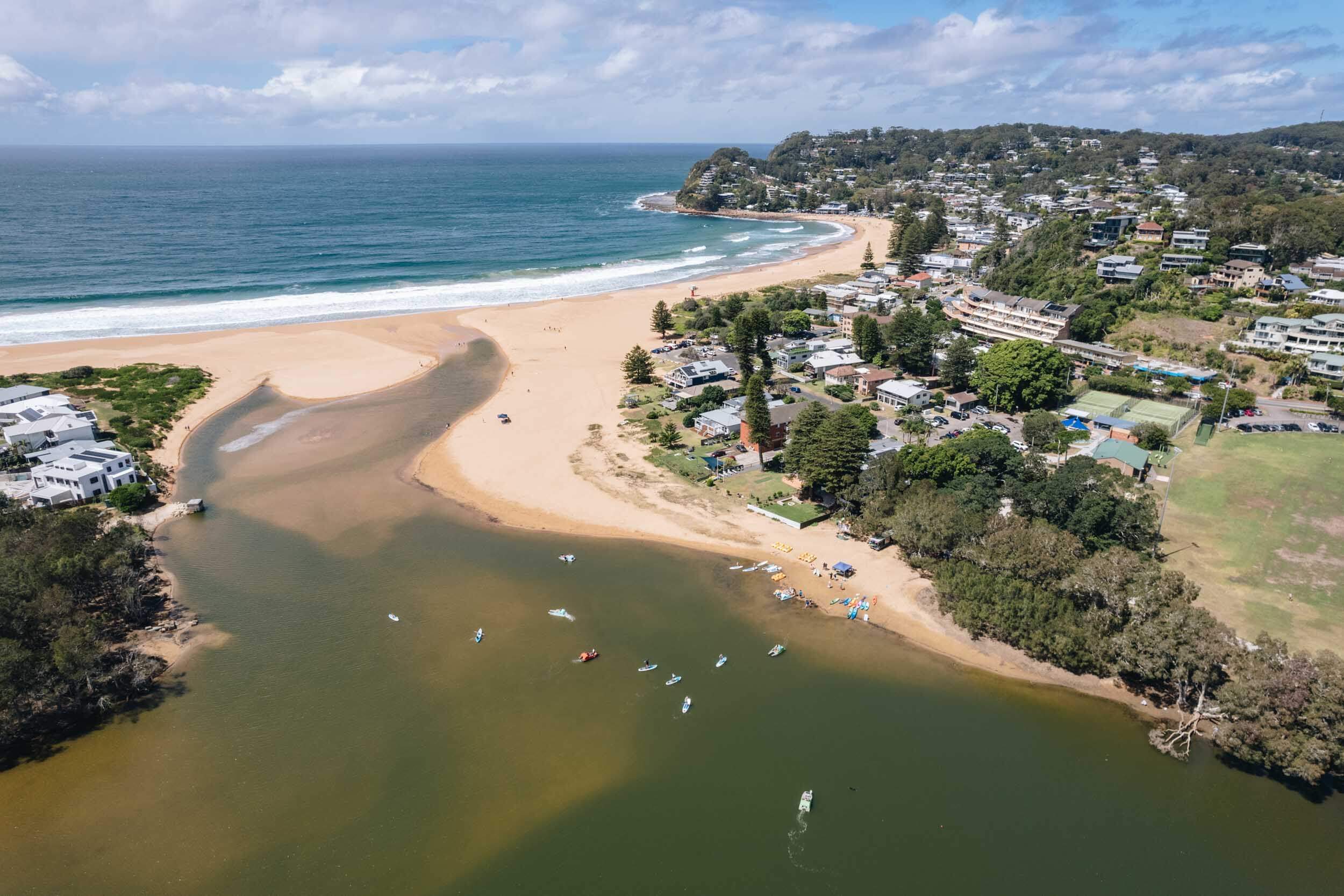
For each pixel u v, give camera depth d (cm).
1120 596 7075
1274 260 17925
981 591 7600
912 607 8194
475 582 8775
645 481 11212
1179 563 8719
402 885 5194
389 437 12800
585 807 5803
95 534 8731
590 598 8469
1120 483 9506
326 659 7462
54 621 7175
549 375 15862
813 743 6400
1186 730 6375
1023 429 12100
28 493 10112
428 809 5778
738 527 9925
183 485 11150
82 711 6731
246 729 6575
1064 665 7188
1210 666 6250
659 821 5681
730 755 6272
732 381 15162
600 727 6575
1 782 6047
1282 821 5638
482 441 12594
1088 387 14400
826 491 10369
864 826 5628
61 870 5316
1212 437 12181
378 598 8456
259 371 15850
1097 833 5572
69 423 11819
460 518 10256
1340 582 8275
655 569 9038
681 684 7100
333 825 5656
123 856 5416
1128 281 17788
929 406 13850
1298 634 7412
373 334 18425
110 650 7469
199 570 9019
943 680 7138
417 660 7450
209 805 5834
